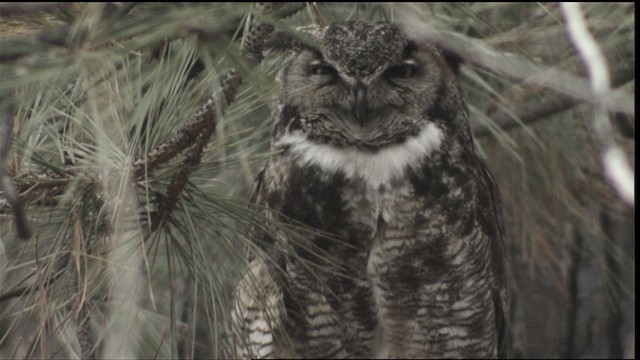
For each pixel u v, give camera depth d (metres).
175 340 5.70
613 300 9.23
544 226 8.69
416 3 6.73
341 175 7.00
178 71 5.20
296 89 7.03
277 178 7.10
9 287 6.07
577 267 9.36
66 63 4.46
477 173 7.26
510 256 9.43
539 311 9.43
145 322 6.64
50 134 5.39
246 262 5.98
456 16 6.97
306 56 7.00
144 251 5.19
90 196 5.35
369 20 7.17
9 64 4.44
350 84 6.88
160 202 5.58
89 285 5.42
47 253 5.58
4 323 6.35
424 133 7.08
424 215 7.05
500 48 7.20
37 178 5.25
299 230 7.04
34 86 5.10
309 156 7.04
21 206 4.93
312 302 7.18
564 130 8.08
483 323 7.43
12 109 4.80
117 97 5.07
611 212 8.98
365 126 6.99
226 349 6.50
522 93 7.86
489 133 8.06
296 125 7.11
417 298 7.26
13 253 6.04
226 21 4.67
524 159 8.31
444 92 7.12
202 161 5.93
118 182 5.14
